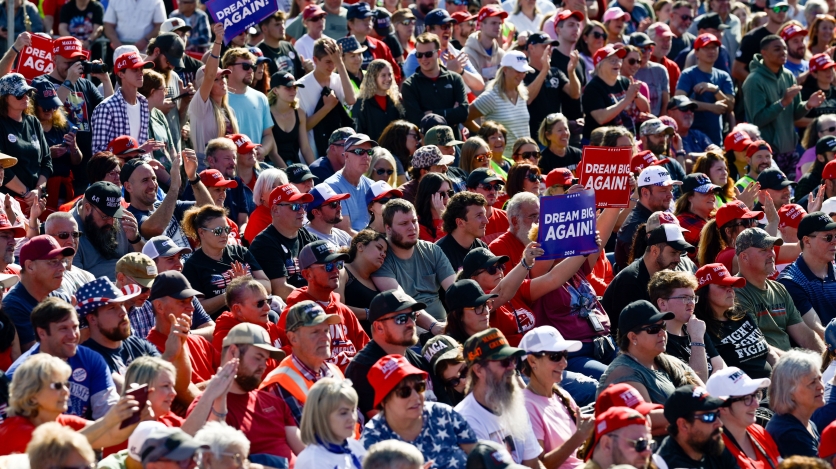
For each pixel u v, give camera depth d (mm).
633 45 63219
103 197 36531
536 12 69188
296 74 56094
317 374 28953
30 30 56562
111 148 41875
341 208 43250
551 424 29406
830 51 72250
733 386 29469
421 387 26188
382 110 51312
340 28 60844
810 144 61438
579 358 35844
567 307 36250
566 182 44031
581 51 63219
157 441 22016
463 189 45844
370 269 36031
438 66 52969
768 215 46781
